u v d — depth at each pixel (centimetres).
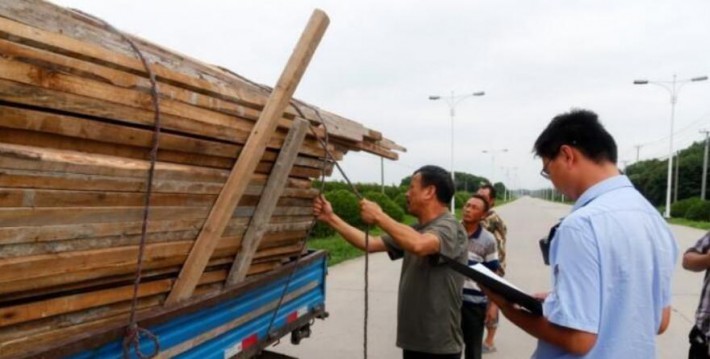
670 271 184
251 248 252
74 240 162
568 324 167
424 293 300
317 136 273
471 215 451
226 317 234
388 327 659
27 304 155
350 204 1611
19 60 137
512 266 1143
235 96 218
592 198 180
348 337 615
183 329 202
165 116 183
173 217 198
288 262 323
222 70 246
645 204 183
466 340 405
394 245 331
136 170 172
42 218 149
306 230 323
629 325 169
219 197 220
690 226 2894
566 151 185
